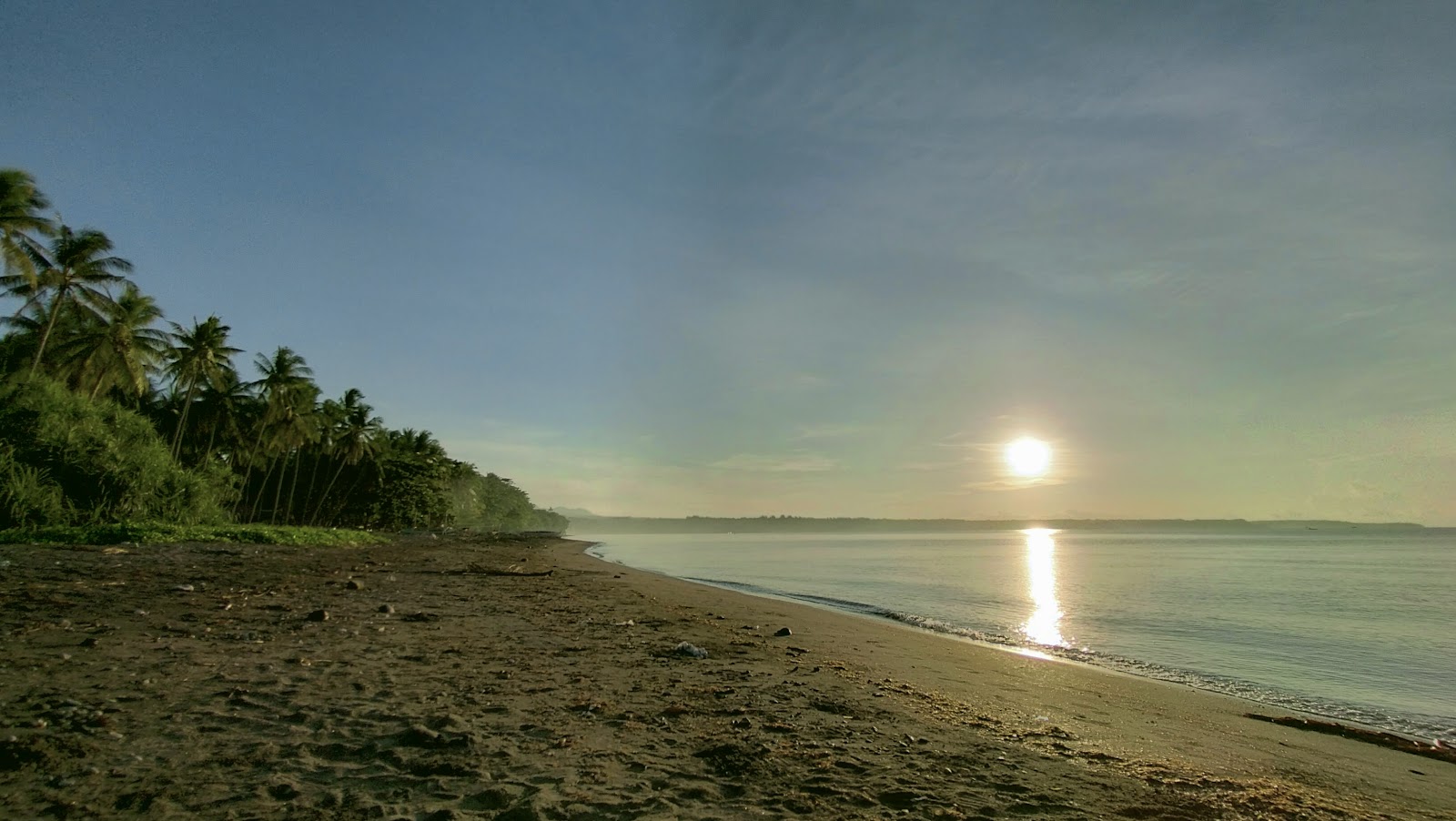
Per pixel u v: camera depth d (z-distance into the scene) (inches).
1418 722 411.8
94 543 1011.9
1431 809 234.4
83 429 1246.3
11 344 1582.2
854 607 934.4
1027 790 213.2
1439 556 2635.3
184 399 2139.5
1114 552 3164.4
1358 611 952.3
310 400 2315.5
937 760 238.5
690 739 247.9
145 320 1688.0
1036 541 5521.7
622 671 363.6
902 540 5989.2
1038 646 645.3
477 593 722.8
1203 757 277.1
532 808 179.9
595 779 203.9
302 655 353.7
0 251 1285.7
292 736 228.4
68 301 1508.4
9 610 436.1
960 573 1680.6
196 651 349.4
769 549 3521.2
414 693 292.0
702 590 1035.3
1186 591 1230.3
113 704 250.2
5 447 1146.0
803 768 221.5
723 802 191.9
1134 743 291.4
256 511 2578.7
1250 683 513.0
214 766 199.0
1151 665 569.3
